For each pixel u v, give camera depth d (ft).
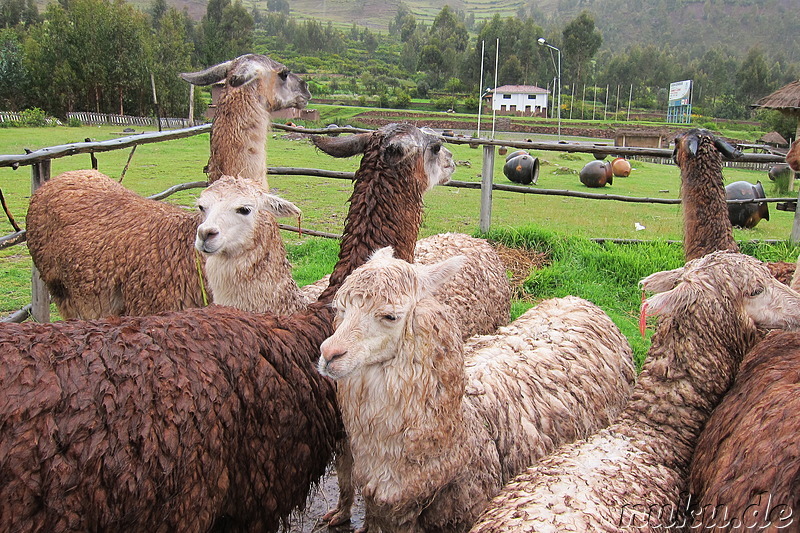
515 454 11.01
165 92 175.32
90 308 15.96
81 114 155.22
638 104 343.26
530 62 329.93
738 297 11.07
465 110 262.88
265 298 13.84
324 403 10.72
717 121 264.72
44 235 17.04
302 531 12.34
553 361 12.59
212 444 8.85
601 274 26.14
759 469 7.79
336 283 13.00
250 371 9.51
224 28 249.14
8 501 7.31
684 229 20.36
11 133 108.58
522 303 23.20
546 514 8.36
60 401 7.70
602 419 12.67
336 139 14.43
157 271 14.99
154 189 49.52
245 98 17.46
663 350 11.37
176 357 8.80
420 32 529.04
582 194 30.25
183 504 8.65
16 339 7.91
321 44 399.65
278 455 9.86
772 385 9.46
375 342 8.69
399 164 13.61
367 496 9.43
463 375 9.48
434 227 38.04
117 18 172.76
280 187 53.52
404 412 8.94
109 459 7.91
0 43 184.75
